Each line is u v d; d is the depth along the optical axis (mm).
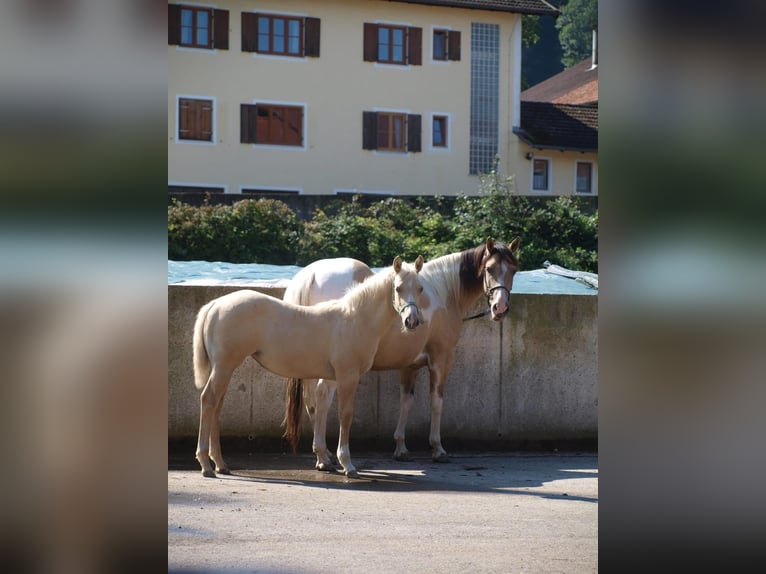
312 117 34938
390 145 36062
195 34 33562
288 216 25281
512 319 11047
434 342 9844
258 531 5613
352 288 8562
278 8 34438
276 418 10219
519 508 6926
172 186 33344
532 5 37344
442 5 35688
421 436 10734
